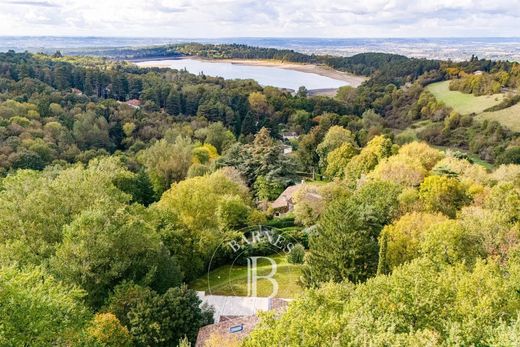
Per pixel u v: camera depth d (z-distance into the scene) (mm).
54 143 85375
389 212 39625
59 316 18219
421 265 23125
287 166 65250
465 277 21453
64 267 26125
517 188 46844
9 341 16312
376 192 42344
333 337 14883
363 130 102125
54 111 99312
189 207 40250
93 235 27391
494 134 99375
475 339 16578
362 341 14625
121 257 28703
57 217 31812
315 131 98375
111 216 30391
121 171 59188
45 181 39375
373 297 19594
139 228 30359
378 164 56188
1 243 29906
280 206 54031
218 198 43844
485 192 42750
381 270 30703
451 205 41562
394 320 17656
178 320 24859
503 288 20500
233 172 63844
